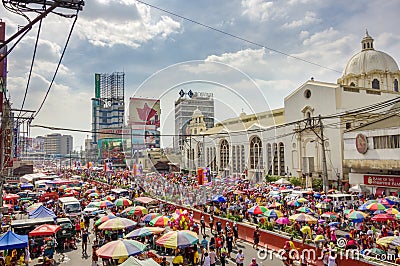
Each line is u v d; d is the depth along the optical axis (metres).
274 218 24.31
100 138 132.50
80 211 30.12
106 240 21.81
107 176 65.12
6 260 17.42
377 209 23.06
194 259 17.03
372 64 59.75
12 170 65.69
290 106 53.62
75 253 20.55
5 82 28.11
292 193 33.06
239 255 16.20
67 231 21.84
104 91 166.75
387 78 59.53
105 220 22.66
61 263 18.61
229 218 25.17
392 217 20.73
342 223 23.55
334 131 46.12
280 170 53.62
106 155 112.25
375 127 36.66
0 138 27.53
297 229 20.86
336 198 30.38
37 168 130.25
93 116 165.12
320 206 27.23
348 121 45.50
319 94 48.69
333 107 46.53
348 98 47.59
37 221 21.97
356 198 31.92
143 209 25.45
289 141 52.81
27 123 23.45
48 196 36.41
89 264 18.34
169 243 15.85
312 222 20.59
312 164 49.38
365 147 36.91
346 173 44.25
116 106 160.88
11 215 30.17
